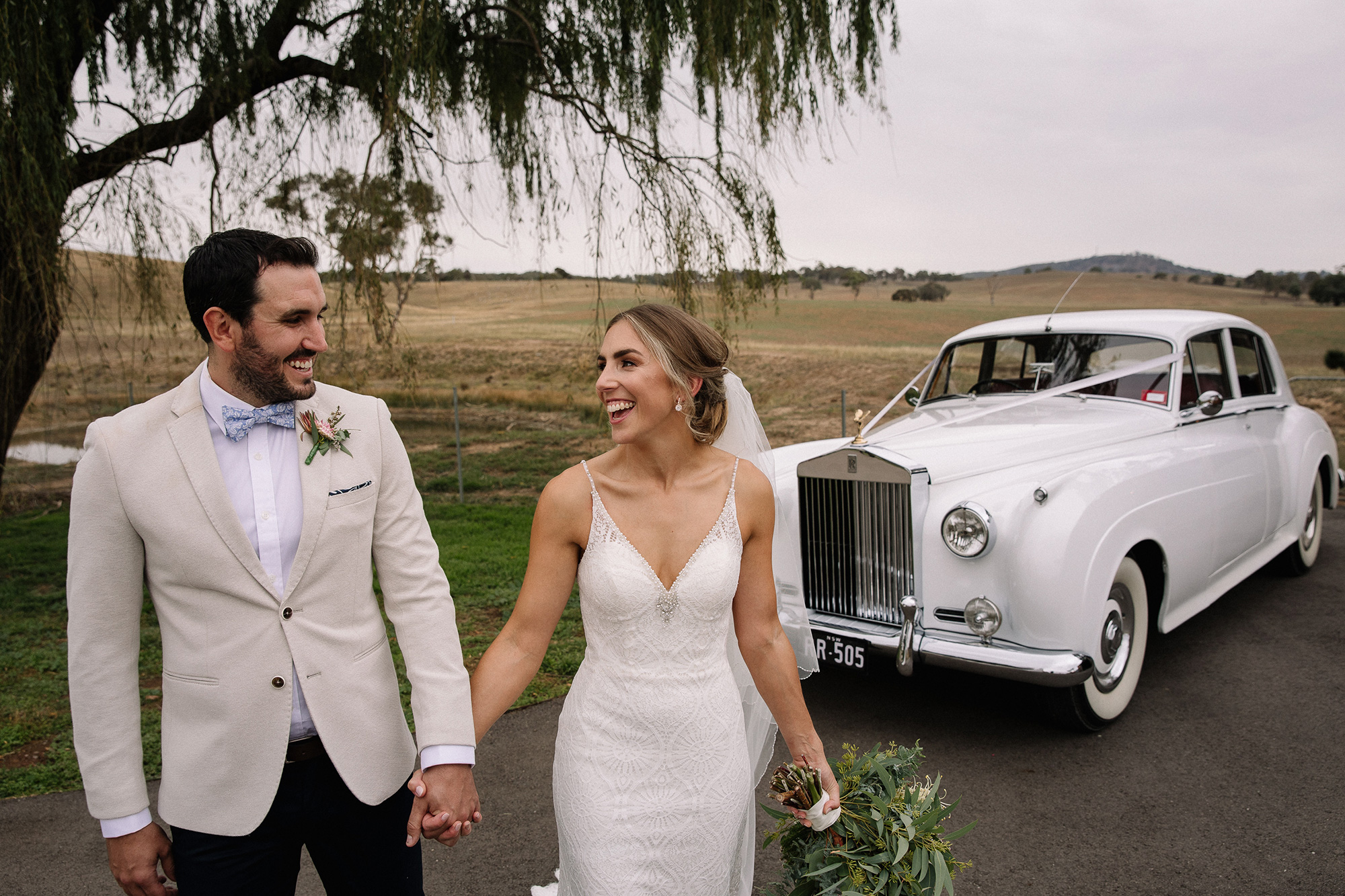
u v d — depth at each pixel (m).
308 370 1.57
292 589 1.54
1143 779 3.29
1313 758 3.40
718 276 7.81
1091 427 4.24
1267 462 5.03
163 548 1.50
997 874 2.71
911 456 4.01
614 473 1.79
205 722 1.52
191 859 1.53
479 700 1.73
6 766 3.56
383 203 6.80
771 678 1.90
